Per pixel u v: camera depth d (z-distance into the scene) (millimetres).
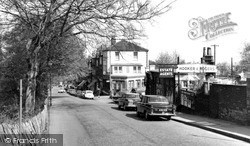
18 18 16484
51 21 16328
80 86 81688
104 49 18141
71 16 16406
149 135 13062
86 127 15719
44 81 23609
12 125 7906
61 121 18516
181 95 23281
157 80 29484
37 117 10000
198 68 25016
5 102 18422
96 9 15539
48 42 17484
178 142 11461
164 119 19547
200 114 20453
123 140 11852
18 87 20172
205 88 20062
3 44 21156
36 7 16359
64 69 28188
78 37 18281
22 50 20484
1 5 15188
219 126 15141
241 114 15883
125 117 20875
